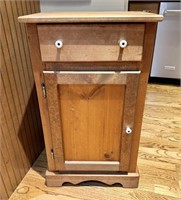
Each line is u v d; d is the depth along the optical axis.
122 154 0.85
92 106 0.76
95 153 0.87
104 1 1.01
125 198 0.90
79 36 0.62
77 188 0.95
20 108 0.93
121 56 0.64
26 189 0.95
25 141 1.01
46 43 0.63
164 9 1.77
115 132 0.81
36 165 1.10
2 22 0.75
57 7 1.06
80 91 0.73
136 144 0.84
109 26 0.60
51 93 0.72
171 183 0.98
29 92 1.00
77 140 0.84
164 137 1.32
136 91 0.71
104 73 0.68
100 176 0.92
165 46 1.93
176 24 1.81
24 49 0.93
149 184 0.97
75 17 0.59
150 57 0.66
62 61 0.66
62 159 0.88
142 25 0.60
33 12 0.99
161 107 1.69
